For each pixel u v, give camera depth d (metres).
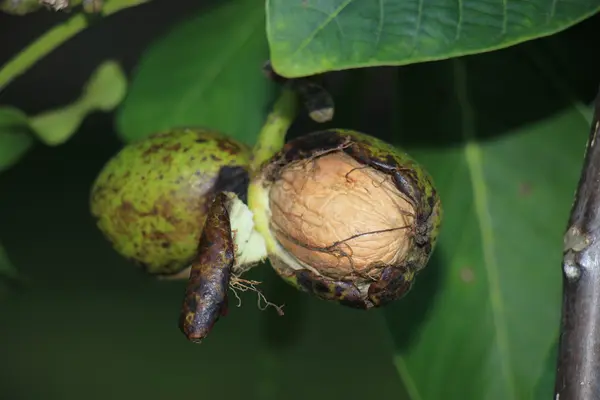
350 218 0.49
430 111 0.54
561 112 0.54
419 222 0.49
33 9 0.51
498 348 0.53
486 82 0.54
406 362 0.54
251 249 0.50
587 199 0.47
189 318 0.48
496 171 0.54
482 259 0.54
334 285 0.50
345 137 0.50
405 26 0.46
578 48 0.54
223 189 0.53
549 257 0.54
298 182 0.50
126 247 0.54
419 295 0.54
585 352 0.46
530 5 0.47
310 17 0.46
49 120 0.54
